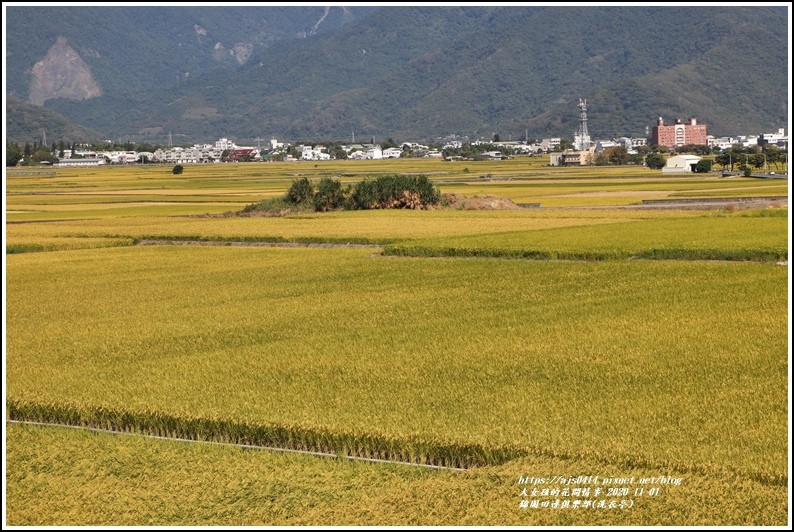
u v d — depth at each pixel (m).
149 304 30.72
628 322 23.77
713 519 12.13
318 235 48.78
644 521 12.19
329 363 20.84
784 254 33.94
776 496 12.59
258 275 36.66
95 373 20.89
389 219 59.00
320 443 15.88
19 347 24.16
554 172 154.38
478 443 14.87
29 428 17.86
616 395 17.25
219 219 63.97
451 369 19.80
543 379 18.61
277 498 13.95
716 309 24.88
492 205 69.19
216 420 16.78
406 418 16.28
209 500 14.03
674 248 35.88
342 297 30.41
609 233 43.81
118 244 51.47
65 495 14.51
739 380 17.86
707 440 14.51
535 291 29.75
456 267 36.34
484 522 12.49
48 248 49.69
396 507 13.22
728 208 57.47
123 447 16.48
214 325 26.34
